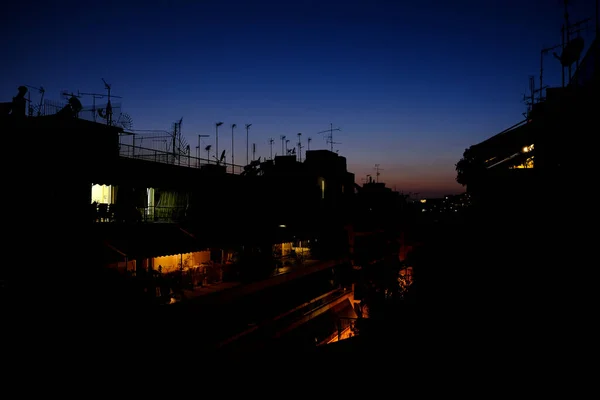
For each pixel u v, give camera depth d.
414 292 15.47
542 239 12.19
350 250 33.88
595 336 6.34
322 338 26.28
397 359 6.54
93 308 13.75
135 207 18.86
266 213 29.84
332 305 29.14
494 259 12.87
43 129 15.02
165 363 14.90
